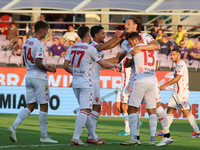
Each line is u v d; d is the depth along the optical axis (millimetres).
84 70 19328
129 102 19781
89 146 19141
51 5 51375
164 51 49875
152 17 73375
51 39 54469
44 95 20516
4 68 45625
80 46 19484
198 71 43906
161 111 20641
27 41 20578
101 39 21578
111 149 17969
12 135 20219
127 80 26594
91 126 20141
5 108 45625
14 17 68312
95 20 67312
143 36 19734
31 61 20422
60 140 22047
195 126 25906
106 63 19578
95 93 21172
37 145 19125
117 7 50469
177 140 23656
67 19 65875
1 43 55594
